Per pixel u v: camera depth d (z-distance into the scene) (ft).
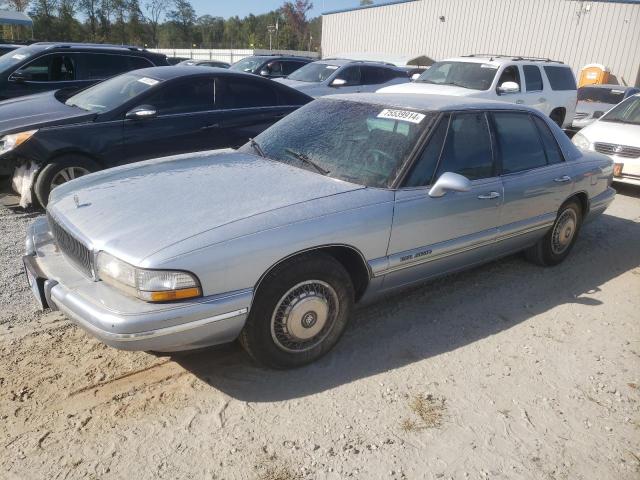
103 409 9.32
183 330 8.66
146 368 10.51
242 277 9.11
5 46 36.88
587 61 73.26
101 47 29.22
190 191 10.61
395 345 11.78
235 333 9.45
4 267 14.34
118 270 8.68
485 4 80.48
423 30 89.51
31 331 11.50
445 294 14.43
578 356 11.89
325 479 8.13
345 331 11.72
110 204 10.20
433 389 10.37
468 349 11.82
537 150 15.06
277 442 8.79
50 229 11.19
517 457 8.84
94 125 18.69
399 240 11.29
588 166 16.56
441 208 11.88
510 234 14.11
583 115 45.37
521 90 35.63
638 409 10.24
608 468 8.76
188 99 20.84
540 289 15.17
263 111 22.63
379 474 8.29
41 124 17.94
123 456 8.34
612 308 14.35
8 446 8.39
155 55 30.94
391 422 9.40
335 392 10.08
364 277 11.12
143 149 19.81
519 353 11.83
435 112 12.45
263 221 9.53
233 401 9.71
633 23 68.80
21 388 9.68
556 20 74.28
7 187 21.24
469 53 83.92
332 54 107.34
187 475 8.05
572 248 17.60
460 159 12.64
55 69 27.71
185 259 8.57
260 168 12.03
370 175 11.50
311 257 10.00
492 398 10.25
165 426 9.02
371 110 13.17
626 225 22.34
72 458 8.25
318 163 12.13
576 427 9.64
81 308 8.68
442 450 8.86
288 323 10.03
